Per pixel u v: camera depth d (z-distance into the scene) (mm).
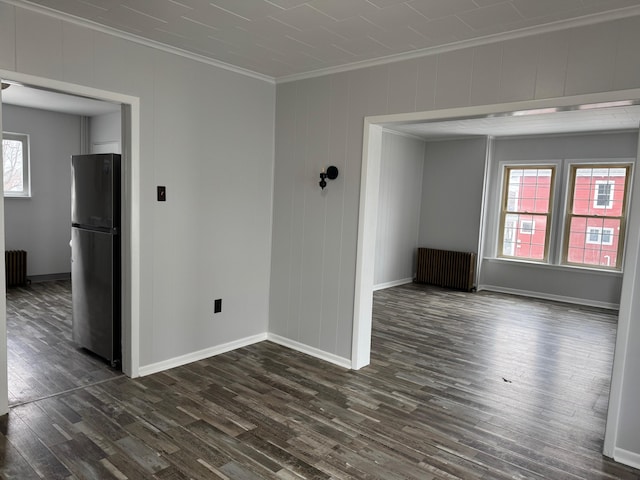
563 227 6711
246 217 4055
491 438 2717
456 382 3551
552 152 6770
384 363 3914
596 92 2494
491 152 7281
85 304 3770
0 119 2600
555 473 2383
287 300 4195
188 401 3043
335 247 3799
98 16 2756
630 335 2451
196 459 2381
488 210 7406
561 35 2592
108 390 3160
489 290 7410
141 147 3242
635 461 2471
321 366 3775
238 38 3057
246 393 3203
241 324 4148
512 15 2506
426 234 7926
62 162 6742
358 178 3609
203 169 3664
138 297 3334
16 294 5785
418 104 3223
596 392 3436
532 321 5492
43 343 4031
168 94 3365
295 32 2902
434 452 2543
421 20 2629
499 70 2834
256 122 4039
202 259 3744
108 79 3016
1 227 2639
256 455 2441
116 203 3377
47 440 2502
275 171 4227
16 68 2598
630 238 2438
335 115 3729
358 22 2695
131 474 2230
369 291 3750
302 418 2873
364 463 2408
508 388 3467
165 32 2988
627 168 6230
